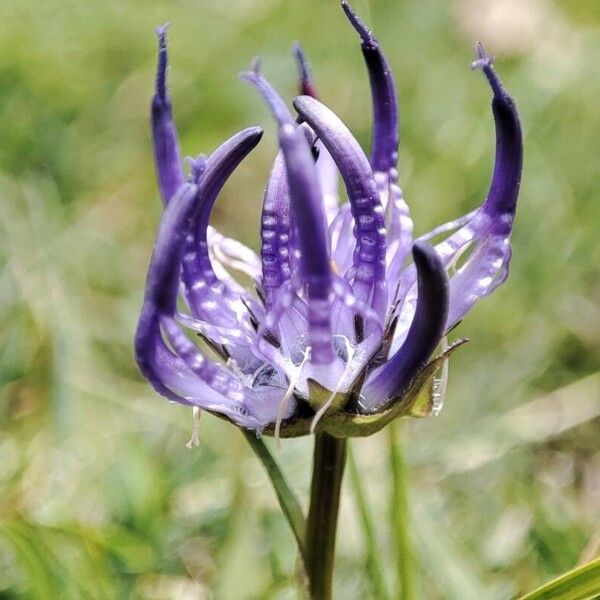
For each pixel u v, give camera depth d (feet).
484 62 0.39
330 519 0.41
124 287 0.63
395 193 0.40
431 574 0.47
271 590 0.46
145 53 0.83
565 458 0.54
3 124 0.73
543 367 0.57
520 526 0.49
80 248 0.64
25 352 0.54
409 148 0.74
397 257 0.39
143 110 0.79
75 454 0.52
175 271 0.37
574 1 0.87
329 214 0.41
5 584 0.47
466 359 0.57
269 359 0.38
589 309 0.60
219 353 0.39
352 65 0.83
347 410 0.38
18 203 0.65
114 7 0.87
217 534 0.50
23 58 0.79
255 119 0.77
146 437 0.53
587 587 0.40
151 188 0.71
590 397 0.55
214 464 0.52
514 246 0.64
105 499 0.50
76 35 0.84
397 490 0.45
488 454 0.52
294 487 0.51
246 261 0.41
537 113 0.76
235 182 0.73
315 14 0.87
